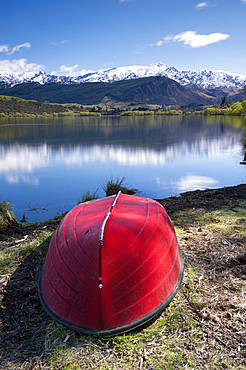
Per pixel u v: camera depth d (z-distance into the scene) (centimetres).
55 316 243
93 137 2752
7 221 570
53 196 847
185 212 577
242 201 640
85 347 230
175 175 1093
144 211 339
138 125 5081
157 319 259
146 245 270
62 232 309
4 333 246
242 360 214
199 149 1816
